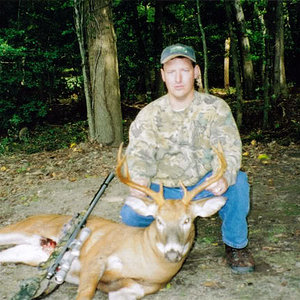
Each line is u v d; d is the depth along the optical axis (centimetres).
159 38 1619
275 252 431
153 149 393
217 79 2398
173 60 372
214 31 1936
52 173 769
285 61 2006
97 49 963
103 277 357
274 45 1492
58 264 351
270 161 814
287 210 552
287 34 2055
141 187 347
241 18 1689
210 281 380
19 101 1245
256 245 450
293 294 353
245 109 1365
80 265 375
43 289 367
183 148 389
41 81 1384
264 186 661
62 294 369
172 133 388
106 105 980
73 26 1399
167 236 320
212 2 1836
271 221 516
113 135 989
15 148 1017
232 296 355
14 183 723
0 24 1490
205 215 346
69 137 1114
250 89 1769
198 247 454
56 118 1427
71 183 710
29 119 1221
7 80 1184
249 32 1752
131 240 357
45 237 416
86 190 668
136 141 395
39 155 927
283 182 677
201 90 1455
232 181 359
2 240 423
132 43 1684
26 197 646
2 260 416
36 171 793
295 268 395
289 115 1248
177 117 387
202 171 391
